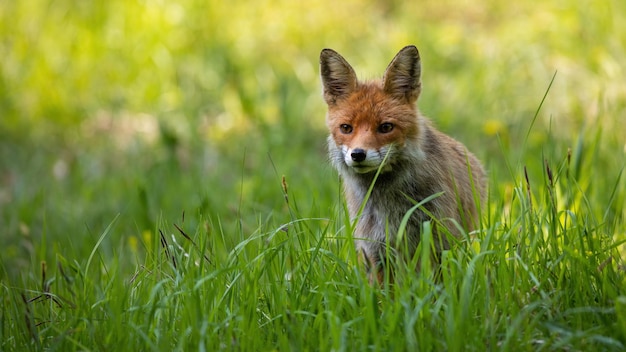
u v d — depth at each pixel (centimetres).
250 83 1844
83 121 1869
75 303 858
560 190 1023
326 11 2108
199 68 1873
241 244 823
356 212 971
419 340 706
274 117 1734
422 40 1867
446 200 932
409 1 2136
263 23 2047
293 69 1869
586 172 1103
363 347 696
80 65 1953
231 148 1670
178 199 1389
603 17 1748
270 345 744
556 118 1548
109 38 1992
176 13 2027
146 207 1274
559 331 702
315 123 1717
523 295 764
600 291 772
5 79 1947
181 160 1628
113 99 1892
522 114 1600
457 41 1873
